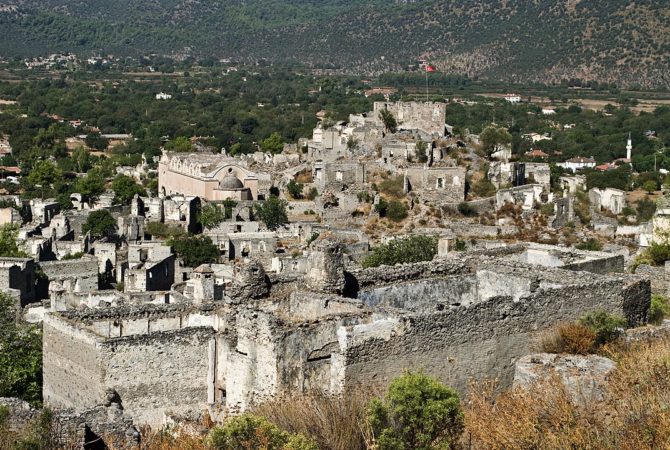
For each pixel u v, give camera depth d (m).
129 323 61.47
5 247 131.62
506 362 53.31
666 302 68.31
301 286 58.03
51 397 61.84
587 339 53.75
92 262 123.19
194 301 67.88
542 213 162.12
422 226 162.75
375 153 187.62
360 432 44.06
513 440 42.25
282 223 169.25
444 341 50.62
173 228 170.38
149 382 57.47
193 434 49.31
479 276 62.44
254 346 50.78
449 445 43.88
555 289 55.88
